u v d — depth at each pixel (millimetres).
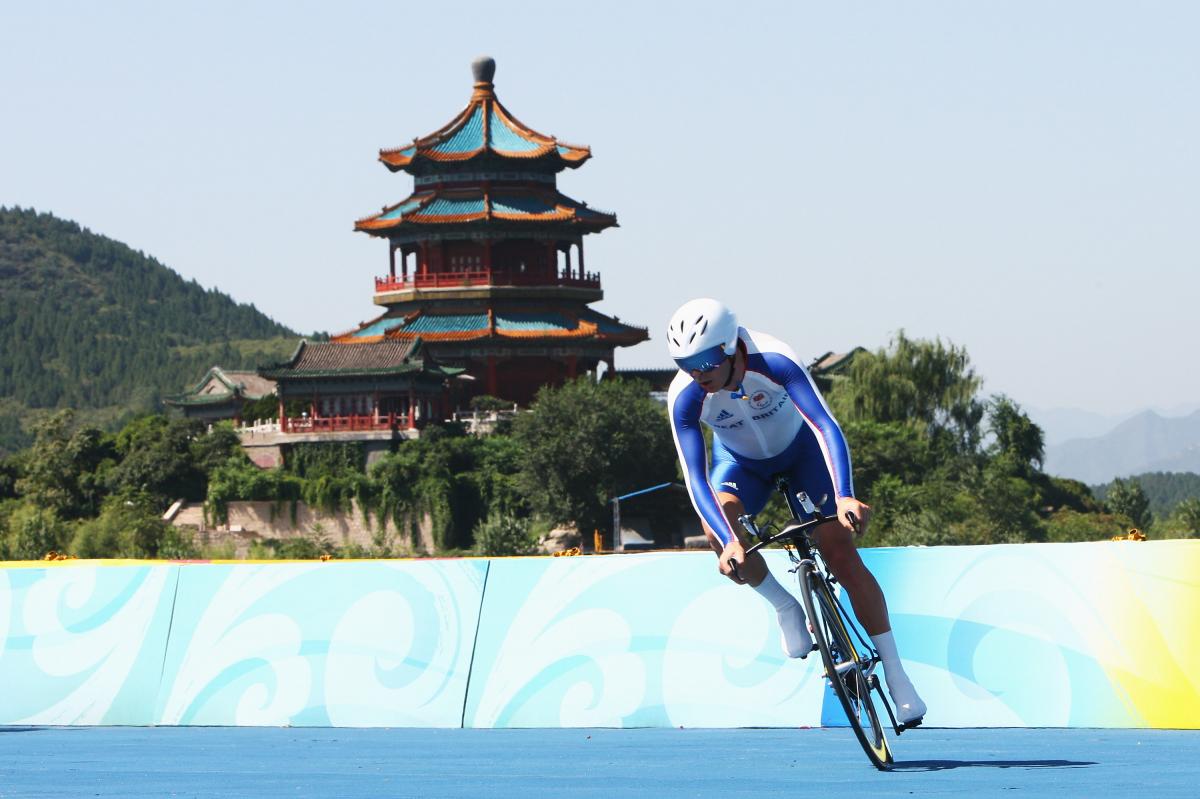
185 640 32219
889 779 18812
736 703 28766
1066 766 20188
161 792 18406
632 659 29672
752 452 21719
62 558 34000
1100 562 27609
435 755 23359
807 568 20312
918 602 28469
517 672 30141
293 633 31641
